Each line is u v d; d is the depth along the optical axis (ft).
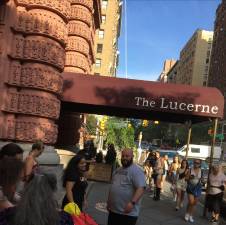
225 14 414.62
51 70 42.52
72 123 68.03
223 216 52.03
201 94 52.08
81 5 64.03
